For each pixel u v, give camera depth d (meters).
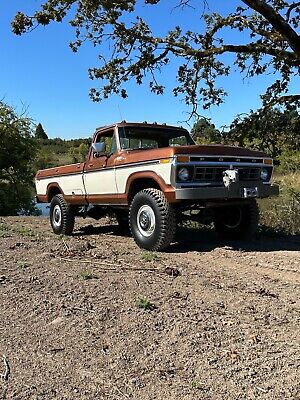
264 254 6.58
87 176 8.19
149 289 4.51
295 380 2.89
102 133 8.05
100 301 4.16
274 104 12.34
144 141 7.94
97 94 12.26
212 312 3.95
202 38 11.51
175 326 3.63
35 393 2.75
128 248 7.02
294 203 10.12
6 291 4.50
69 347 3.32
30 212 19.58
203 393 2.74
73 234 9.09
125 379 2.90
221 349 3.28
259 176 7.01
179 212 7.16
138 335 3.47
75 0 10.48
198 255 6.53
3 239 7.32
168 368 3.02
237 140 12.26
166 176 6.32
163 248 6.66
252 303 4.23
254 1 10.01
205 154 6.38
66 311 3.94
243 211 7.71
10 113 18.88
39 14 10.47
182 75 12.12
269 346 3.34
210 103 12.39
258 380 2.89
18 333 3.58
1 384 2.85
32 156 19.36
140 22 11.62
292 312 4.04
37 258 5.87
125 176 7.17
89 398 2.70
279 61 11.73
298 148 12.52
